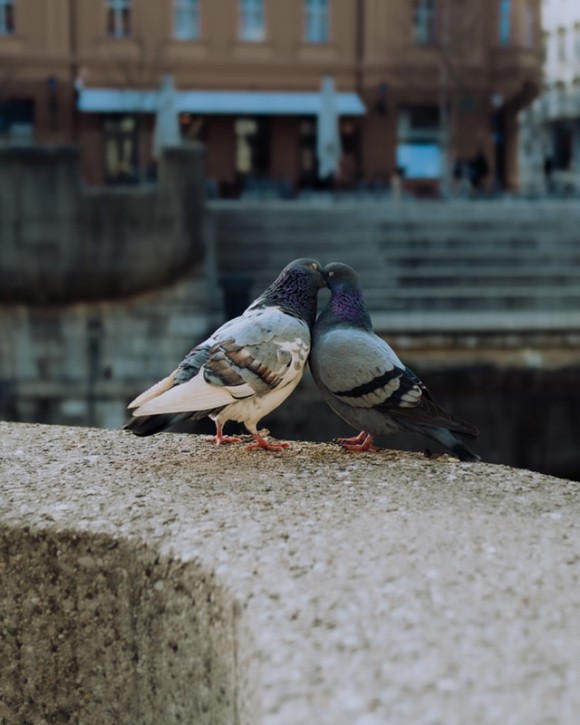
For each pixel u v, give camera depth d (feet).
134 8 130.31
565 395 70.85
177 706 10.22
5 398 71.36
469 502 12.53
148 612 10.61
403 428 14.20
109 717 10.99
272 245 82.94
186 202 72.08
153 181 114.11
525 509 12.26
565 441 70.85
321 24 135.33
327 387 14.35
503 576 9.84
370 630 8.59
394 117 137.49
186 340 72.49
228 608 9.39
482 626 8.70
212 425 47.42
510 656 8.16
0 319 71.36
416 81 136.36
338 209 86.58
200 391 13.60
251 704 8.17
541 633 8.57
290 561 10.12
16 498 12.46
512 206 91.35
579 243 87.45
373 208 87.56
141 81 125.08
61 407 71.72
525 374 70.38
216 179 134.62
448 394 70.18
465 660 8.09
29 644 11.28
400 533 11.10
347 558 10.25
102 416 72.02
